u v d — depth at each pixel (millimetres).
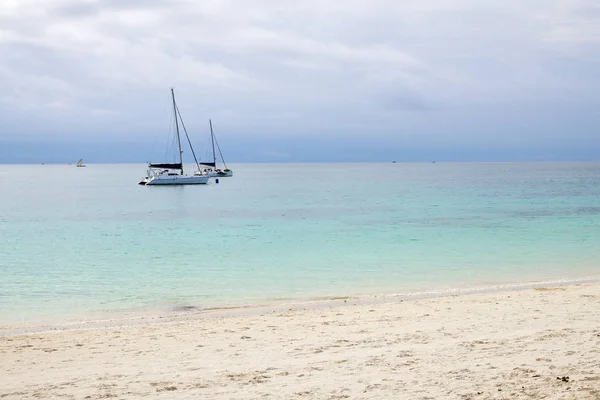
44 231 42281
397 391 7758
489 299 15766
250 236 37062
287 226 43281
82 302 17812
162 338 12453
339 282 20609
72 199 84375
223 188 112875
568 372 8141
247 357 10398
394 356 9797
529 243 31094
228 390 8219
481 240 32719
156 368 9852
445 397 7375
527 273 21844
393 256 27031
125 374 9477
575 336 10609
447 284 19781
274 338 11977
